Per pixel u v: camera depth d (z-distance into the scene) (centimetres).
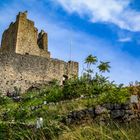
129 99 1245
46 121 1094
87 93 2177
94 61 2995
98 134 805
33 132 971
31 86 4256
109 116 1177
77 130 848
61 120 1277
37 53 5538
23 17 5497
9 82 4209
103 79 2283
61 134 934
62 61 4719
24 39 5425
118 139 776
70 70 4784
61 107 1725
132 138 764
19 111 1811
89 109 1275
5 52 4278
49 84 4247
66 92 2373
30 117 1611
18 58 4347
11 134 1023
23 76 4322
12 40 5481
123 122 1138
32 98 2775
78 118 1271
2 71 4206
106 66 2888
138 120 1053
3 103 2802
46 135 968
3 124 1109
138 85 1449
